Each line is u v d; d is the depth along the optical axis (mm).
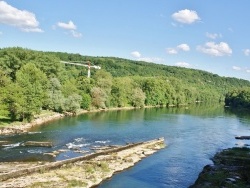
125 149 74625
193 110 198000
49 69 151125
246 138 102312
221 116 168625
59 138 82750
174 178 57250
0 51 150500
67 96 141500
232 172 56781
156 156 71938
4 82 97000
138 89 195625
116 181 53812
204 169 59875
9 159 60844
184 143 88812
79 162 59625
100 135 91125
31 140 78125
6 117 99312
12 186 45500
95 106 159875
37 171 52406
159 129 108625
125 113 153125
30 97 98500
